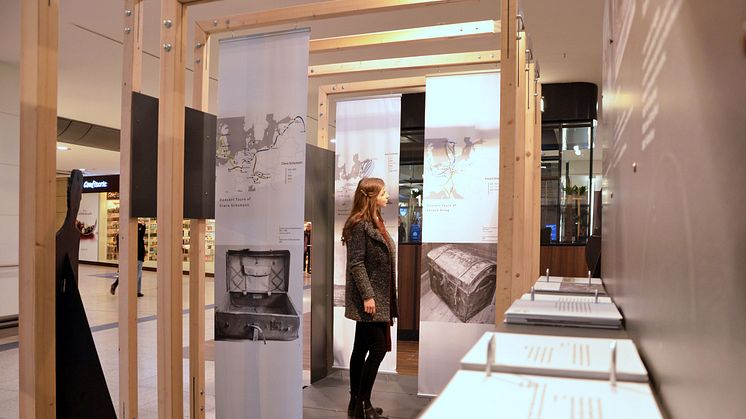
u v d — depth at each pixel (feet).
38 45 7.62
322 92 17.56
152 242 70.49
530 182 13.73
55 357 8.35
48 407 7.82
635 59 4.04
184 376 15.51
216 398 10.73
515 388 2.67
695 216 2.17
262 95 10.43
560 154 24.86
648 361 3.37
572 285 7.83
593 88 24.86
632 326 4.15
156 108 9.93
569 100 24.64
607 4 7.47
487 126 14.43
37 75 7.62
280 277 10.35
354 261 11.60
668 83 2.73
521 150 10.67
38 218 7.67
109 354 18.17
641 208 3.74
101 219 73.31
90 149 45.80
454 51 20.68
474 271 14.46
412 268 22.59
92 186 61.05
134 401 9.28
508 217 8.54
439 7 16.06
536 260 16.25
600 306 5.20
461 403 2.42
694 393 2.16
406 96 25.90
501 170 8.54
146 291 39.68
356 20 17.37
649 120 3.36
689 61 2.26
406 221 25.88
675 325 2.55
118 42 19.76
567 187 24.81
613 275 6.48
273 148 10.35
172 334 9.53
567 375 2.93
